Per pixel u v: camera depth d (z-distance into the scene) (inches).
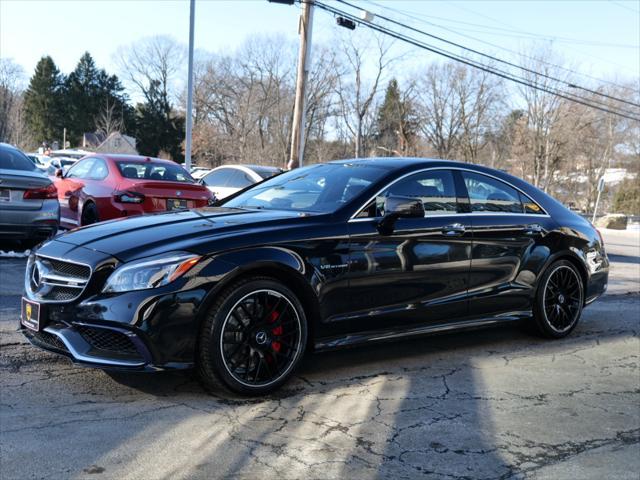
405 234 177.3
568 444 134.6
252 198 200.4
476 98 2244.1
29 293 153.6
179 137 3228.3
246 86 2667.3
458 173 201.5
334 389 161.2
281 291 153.0
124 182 346.9
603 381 181.2
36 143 3467.0
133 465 114.0
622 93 2176.4
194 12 741.3
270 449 123.8
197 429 131.2
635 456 130.3
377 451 125.6
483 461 123.8
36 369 162.2
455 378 175.9
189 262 141.2
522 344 218.5
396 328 178.7
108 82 3762.3
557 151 2049.7
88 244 150.1
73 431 126.4
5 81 2898.6
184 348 140.6
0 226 300.4
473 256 194.7
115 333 138.6
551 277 221.1
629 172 2347.4
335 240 163.6
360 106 2282.2
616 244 839.1
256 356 151.1
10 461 112.3
